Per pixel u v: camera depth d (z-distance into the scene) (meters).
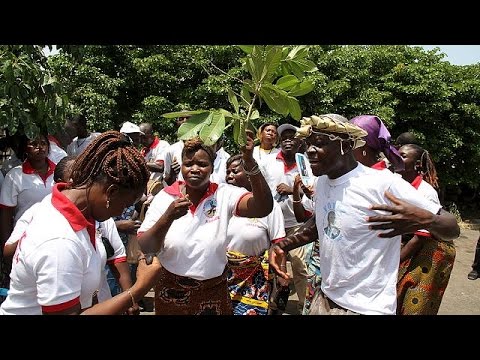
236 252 3.32
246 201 2.69
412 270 3.39
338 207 2.40
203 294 2.75
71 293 1.73
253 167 2.41
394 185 2.38
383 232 2.37
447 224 2.32
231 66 10.37
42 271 1.69
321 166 2.40
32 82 3.60
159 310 2.79
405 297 3.41
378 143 2.78
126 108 10.52
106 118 9.62
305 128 2.41
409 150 3.56
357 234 2.37
